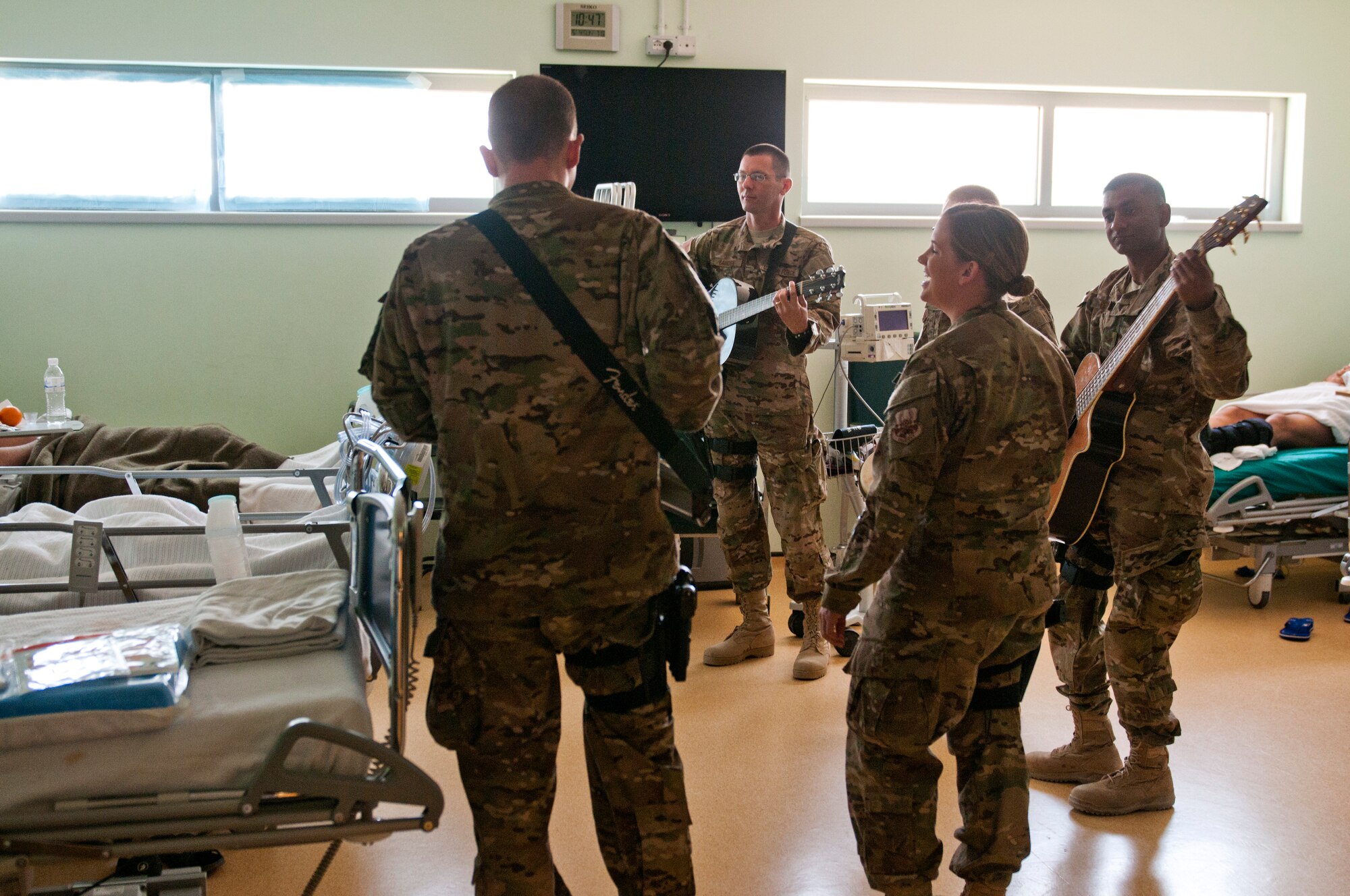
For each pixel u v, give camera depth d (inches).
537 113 62.6
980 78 200.5
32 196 180.2
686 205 192.5
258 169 186.4
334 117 187.3
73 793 56.0
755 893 86.1
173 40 178.2
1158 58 206.1
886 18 196.7
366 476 100.2
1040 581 68.4
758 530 143.2
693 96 191.2
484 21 185.9
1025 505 67.6
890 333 171.8
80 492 155.2
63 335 181.3
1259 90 210.5
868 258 203.3
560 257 60.8
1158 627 95.1
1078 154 211.8
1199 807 100.1
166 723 57.4
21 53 174.9
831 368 198.8
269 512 125.4
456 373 61.0
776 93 193.3
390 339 64.5
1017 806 70.2
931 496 67.3
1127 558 94.0
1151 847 92.9
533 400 60.5
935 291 70.7
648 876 66.0
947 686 68.1
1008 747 71.7
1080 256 210.2
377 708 126.4
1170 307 92.0
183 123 183.2
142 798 56.4
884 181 206.7
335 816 57.8
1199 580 95.0
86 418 173.8
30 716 55.6
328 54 182.5
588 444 61.3
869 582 66.9
